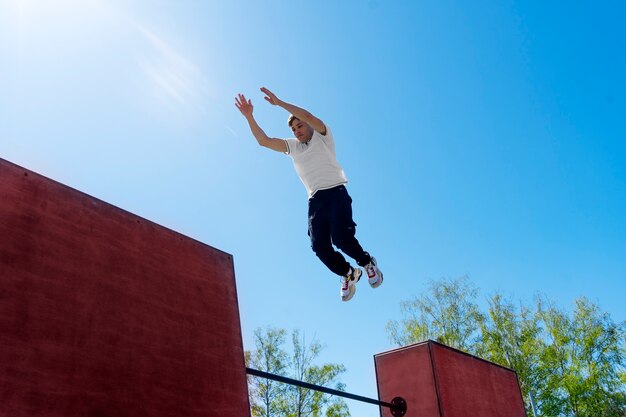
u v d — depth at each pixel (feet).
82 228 8.96
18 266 7.70
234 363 10.87
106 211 9.59
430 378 18.24
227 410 10.12
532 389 71.92
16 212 8.04
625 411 71.67
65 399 7.49
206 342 10.42
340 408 58.85
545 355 73.87
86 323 8.26
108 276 9.00
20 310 7.46
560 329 76.89
